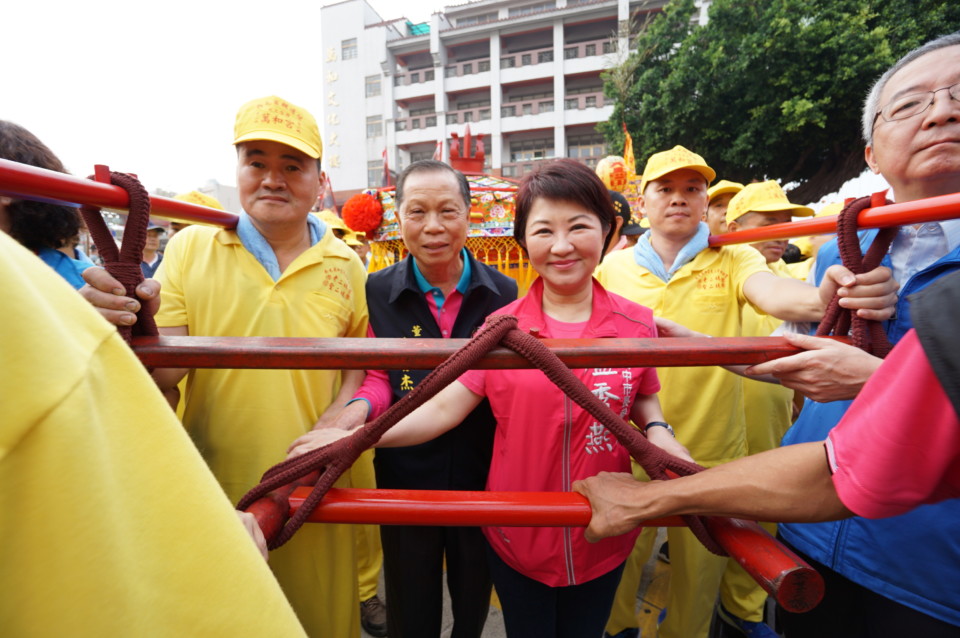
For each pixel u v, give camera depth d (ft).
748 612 6.65
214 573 1.36
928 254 3.88
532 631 4.29
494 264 11.53
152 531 1.28
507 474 4.11
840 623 4.20
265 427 4.79
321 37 111.65
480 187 11.22
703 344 2.97
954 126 3.35
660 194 6.71
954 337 1.60
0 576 1.07
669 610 6.35
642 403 4.43
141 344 2.81
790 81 33.65
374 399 4.81
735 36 35.47
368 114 109.60
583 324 4.21
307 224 5.52
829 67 32.65
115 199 2.72
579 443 3.96
